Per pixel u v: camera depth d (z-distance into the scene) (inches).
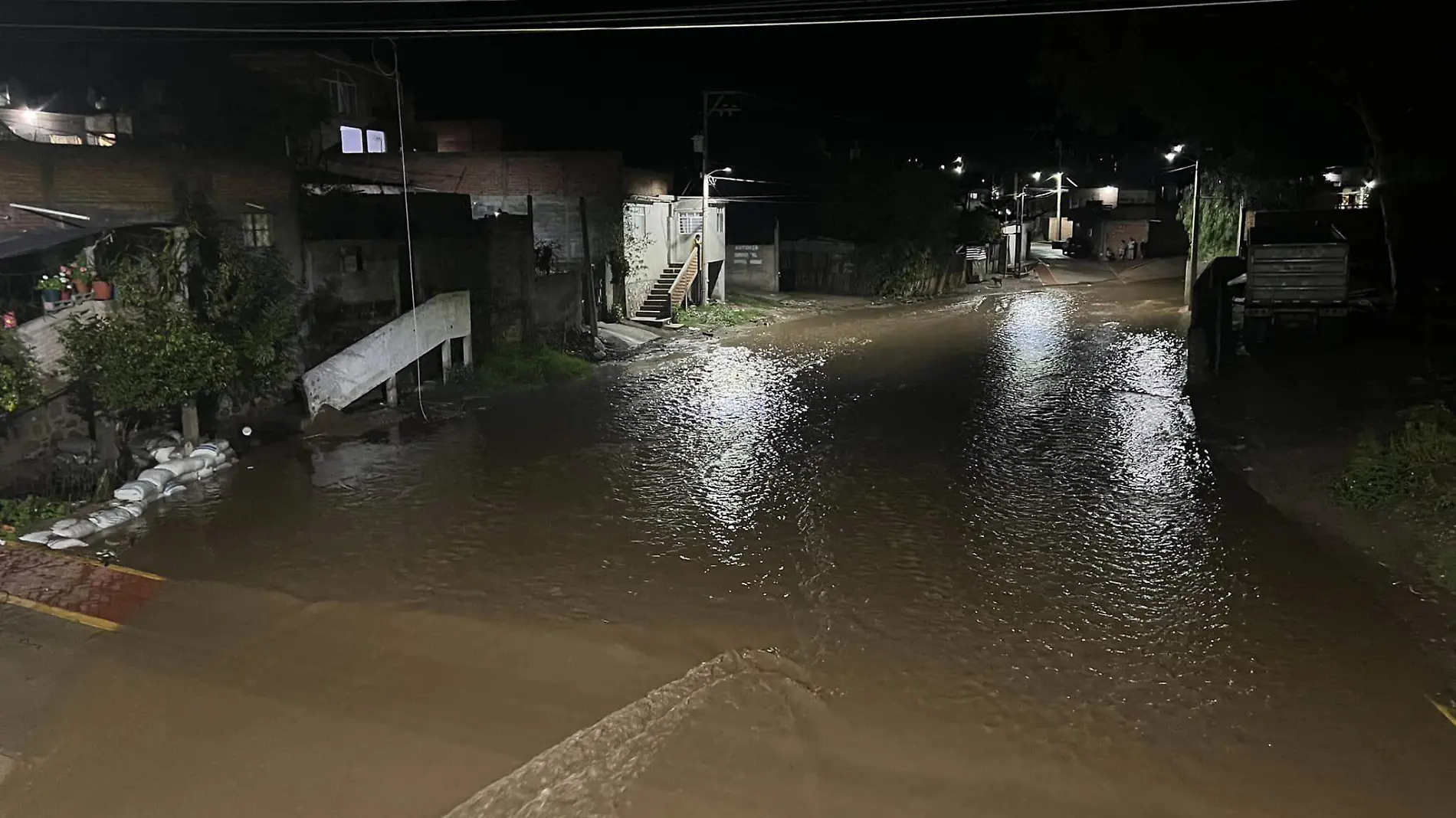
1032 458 623.5
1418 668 342.3
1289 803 268.8
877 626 378.3
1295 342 818.8
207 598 392.5
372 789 269.1
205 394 586.2
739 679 334.6
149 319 515.2
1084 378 919.7
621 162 1152.8
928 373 946.7
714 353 1060.5
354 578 418.0
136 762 279.4
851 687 330.3
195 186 605.0
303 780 272.2
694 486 561.6
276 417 659.4
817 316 1425.9
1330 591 407.2
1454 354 733.3
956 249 1886.1
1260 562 439.8
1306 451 582.6
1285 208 1360.7
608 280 1152.2
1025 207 2625.5
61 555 430.3
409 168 1161.4
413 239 797.2
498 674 335.3
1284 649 356.8
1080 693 327.3
